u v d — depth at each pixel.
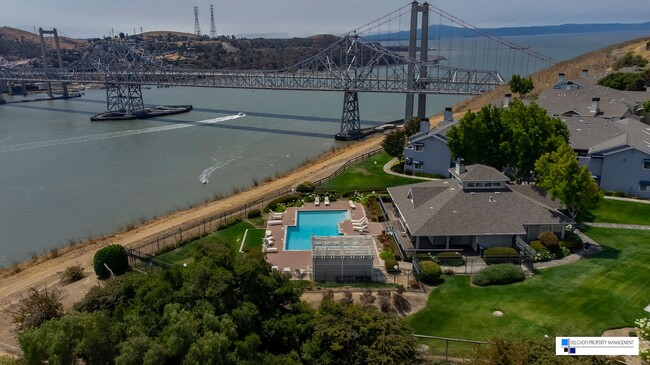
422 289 33.84
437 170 62.22
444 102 159.12
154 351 20.97
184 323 21.47
